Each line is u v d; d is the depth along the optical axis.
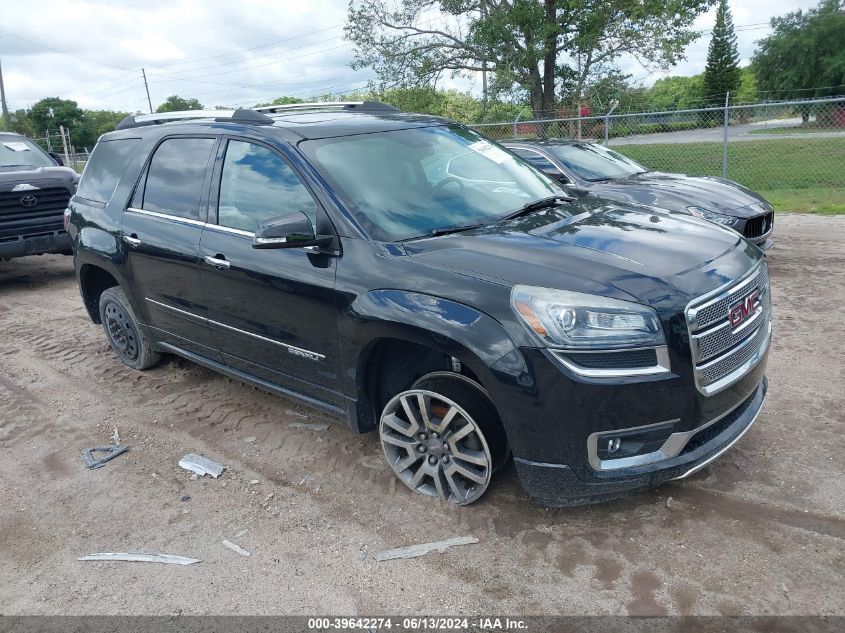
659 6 22.62
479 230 3.44
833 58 54.53
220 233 4.00
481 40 24.34
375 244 3.30
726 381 2.97
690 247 3.20
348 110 4.59
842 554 2.84
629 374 2.72
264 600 2.82
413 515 3.31
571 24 24.47
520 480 3.17
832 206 11.48
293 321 3.62
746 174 16.81
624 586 2.75
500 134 19.95
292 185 3.68
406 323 3.04
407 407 3.34
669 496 3.31
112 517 3.49
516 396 2.81
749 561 2.84
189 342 4.59
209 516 3.45
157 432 4.41
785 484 3.35
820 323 5.63
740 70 70.94
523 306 2.79
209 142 4.24
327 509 3.43
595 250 3.10
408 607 2.72
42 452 4.26
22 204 8.46
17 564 3.17
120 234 4.78
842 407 4.10
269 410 4.62
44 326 7.04
